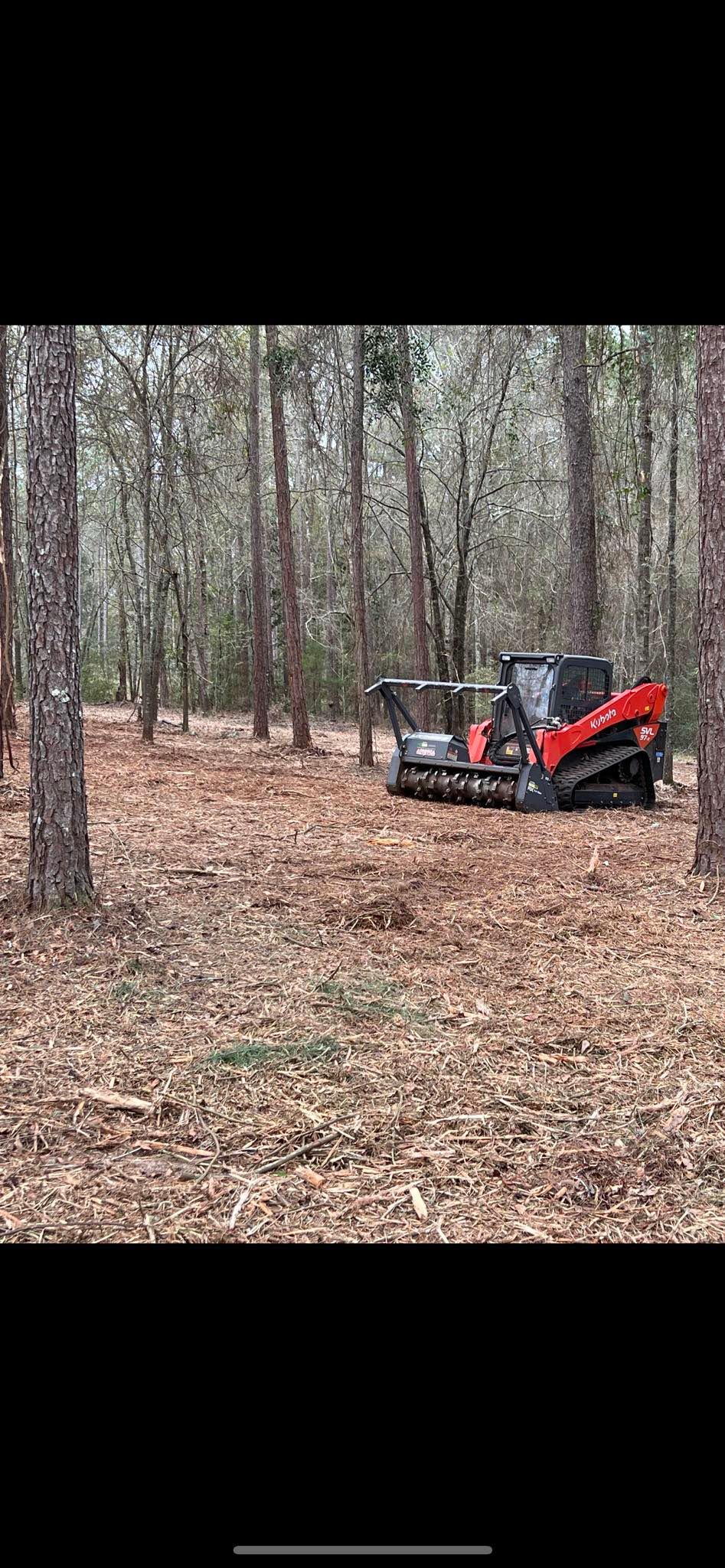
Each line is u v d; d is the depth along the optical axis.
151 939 5.07
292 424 25.05
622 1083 3.75
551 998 4.60
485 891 6.55
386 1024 4.22
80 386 17.28
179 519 19.48
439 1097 3.57
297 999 4.43
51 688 5.20
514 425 19.31
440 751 10.76
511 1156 3.20
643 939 5.55
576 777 10.60
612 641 26.03
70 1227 2.75
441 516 24.36
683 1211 2.91
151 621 16.20
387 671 29.20
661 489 24.19
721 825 6.84
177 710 28.75
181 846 7.43
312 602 32.09
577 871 7.23
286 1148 3.19
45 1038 3.93
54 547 5.05
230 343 17.88
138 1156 3.12
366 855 7.59
